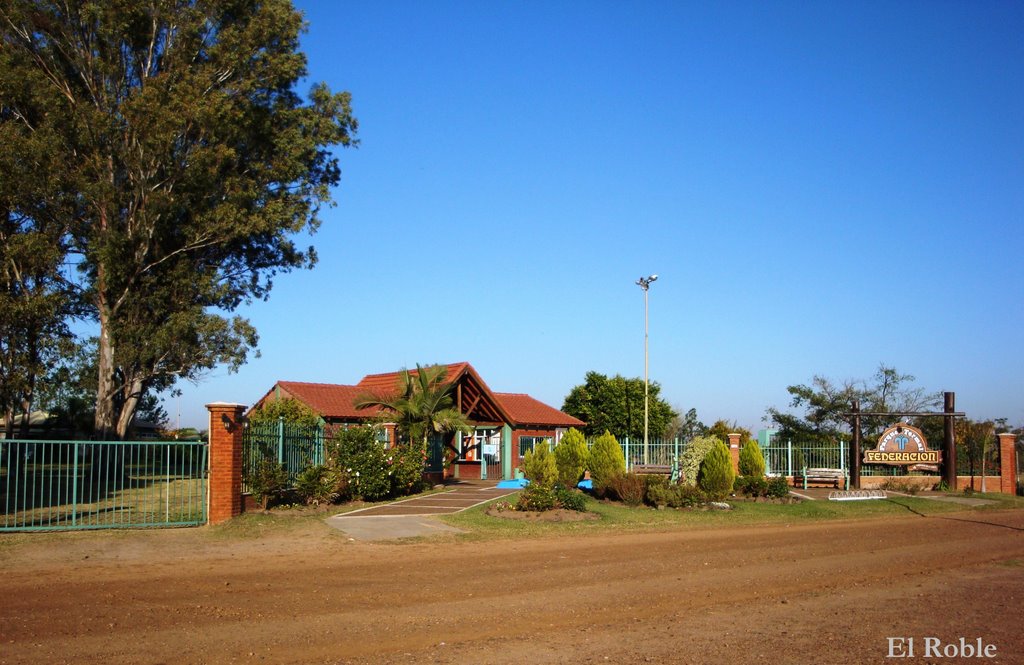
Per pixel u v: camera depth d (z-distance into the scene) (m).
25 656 8.08
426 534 17.81
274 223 32.72
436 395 27.67
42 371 31.16
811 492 30.83
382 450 23.67
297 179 34.50
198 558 14.48
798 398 44.47
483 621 10.01
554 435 42.66
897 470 34.66
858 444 32.88
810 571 14.22
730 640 9.25
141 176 30.70
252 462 20.12
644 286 39.72
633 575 13.52
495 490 27.70
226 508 18.28
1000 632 9.78
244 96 32.28
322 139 34.72
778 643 9.14
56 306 30.45
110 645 8.54
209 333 31.52
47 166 28.78
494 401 38.03
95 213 30.97
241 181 32.44
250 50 32.00
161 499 22.03
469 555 15.48
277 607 10.51
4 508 20.19
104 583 11.97
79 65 30.61
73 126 29.38
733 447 29.41
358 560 14.63
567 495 22.17
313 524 18.42
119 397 34.31
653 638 9.31
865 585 12.91
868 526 22.48
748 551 16.77
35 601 10.61
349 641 8.95
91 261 31.61
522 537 18.28
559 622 10.05
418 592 11.70
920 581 13.34
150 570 13.19
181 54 31.92
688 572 13.91
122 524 17.31
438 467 32.03
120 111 30.08
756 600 11.58
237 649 8.52
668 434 58.72
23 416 33.47
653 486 24.70
